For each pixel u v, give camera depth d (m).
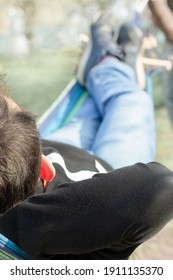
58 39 8.93
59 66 6.92
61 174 1.24
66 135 2.05
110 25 2.35
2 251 0.90
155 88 5.02
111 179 0.89
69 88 2.31
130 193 0.86
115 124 1.93
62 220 0.86
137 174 0.89
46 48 8.73
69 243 0.86
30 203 0.88
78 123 2.15
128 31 2.32
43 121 2.12
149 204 0.86
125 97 2.06
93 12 8.54
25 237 0.87
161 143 4.07
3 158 0.85
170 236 2.65
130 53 2.29
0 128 0.87
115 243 0.87
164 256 2.47
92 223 0.85
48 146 1.47
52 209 0.87
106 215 0.85
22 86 5.83
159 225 0.88
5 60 7.73
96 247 0.87
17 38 8.96
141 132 1.91
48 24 9.12
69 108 2.24
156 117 4.56
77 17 8.95
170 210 0.88
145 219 0.86
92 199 0.86
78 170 1.33
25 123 0.90
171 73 3.18
